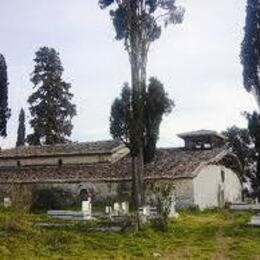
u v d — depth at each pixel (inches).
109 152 2396.7
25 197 1460.4
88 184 2229.3
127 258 959.0
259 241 1160.2
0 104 2992.1
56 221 1444.4
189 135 2544.3
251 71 1571.1
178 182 2062.0
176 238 1206.3
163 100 1820.9
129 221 1299.2
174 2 1857.8
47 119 3361.2
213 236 1242.0
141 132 1809.8
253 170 2728.8
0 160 2618.1
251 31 1569.9
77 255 971.9
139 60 1827.0
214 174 2279.8
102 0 1870.1
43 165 2527.1
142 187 1792.6
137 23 1836.9
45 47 3425.2
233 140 2844.5
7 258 922.1
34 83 3412.9
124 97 1839.3
